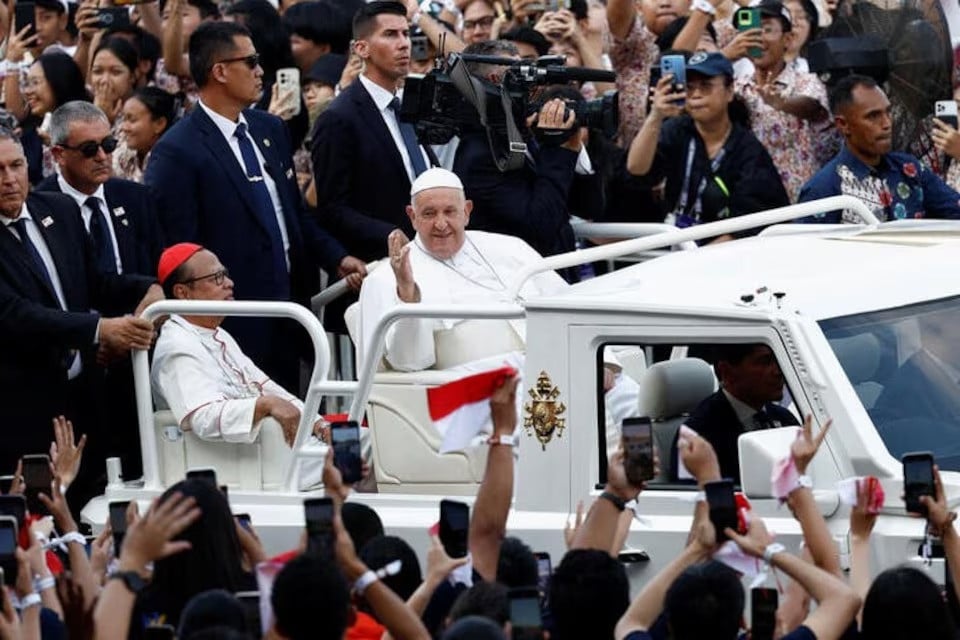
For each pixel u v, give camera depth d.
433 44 45.69
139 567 22.09
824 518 27.52
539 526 29.25
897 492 27.41
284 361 39.88
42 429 35.94
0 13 51.09
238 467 34.09
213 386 34.50
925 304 29.86
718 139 42.72
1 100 48.94
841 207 35.00
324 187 40.75
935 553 26.80
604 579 22.84
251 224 39.84
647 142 42.44
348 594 21.62
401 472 33.00
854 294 29.81
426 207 36.22
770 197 42.56
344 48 48.72
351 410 32.12
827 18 44.94
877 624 22.52
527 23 46.03
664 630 23.81
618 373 30.39
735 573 22.58
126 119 44.84
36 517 26.58
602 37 47.03
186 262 35.84
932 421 28.70
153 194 39.47
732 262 32.44
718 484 22.95
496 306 31.16
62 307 36.47
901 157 41.88
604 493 24.22
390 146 40.75
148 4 51.56
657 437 29.77
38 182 47.00
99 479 36.66
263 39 48.22
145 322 33.59
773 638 22.44
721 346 29.41
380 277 34.91
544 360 29.88
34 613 23.36
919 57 42.84
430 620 24.67
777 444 27.56
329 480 24.25
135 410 36.28
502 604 22.75
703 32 45.78
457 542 24.56
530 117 39.31
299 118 46.59
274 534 31.28
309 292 40.84
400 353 33.69
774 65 44.72
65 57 47.47
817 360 28.23
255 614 22.50
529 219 39.75
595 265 42.97
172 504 22.41
